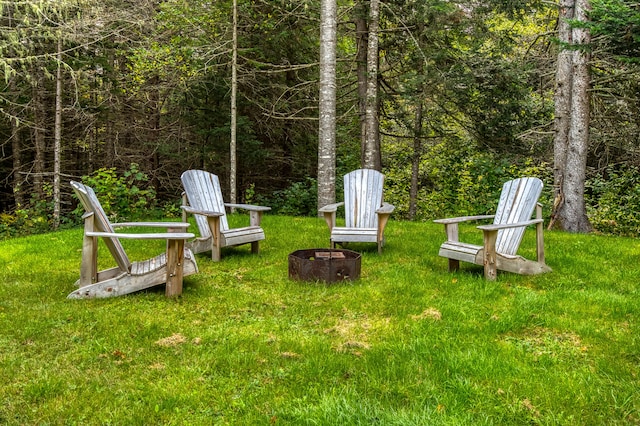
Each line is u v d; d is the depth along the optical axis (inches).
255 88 407.8
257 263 191.3
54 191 374.9
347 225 226.7
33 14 358.9
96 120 434.3
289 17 379.9
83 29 353.1
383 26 385.1
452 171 381.1
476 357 101.8
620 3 201.0
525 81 369.4
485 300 142.6
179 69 367.2
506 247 177.5
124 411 82.0
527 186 179.9
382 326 123.0
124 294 143.3
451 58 363.3
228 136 402.3
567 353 107.2
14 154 443.5
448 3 330.6
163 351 106.5
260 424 78.6
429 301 142.3
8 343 108.8
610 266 185.0
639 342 111.7
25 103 419.8
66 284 158.1
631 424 80.1
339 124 467.5
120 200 329.7
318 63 355.3
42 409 82.1
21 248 219.6
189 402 84.9
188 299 143.2
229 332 118.0
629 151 381.7
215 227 190.1
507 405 84.8
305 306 139.0
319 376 94.7
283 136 463.8
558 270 178.7
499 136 382.0
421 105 402.6
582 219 288.4
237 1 361.1
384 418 79.6
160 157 490.0
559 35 313.6
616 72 309.9
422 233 258.5
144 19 376.2
